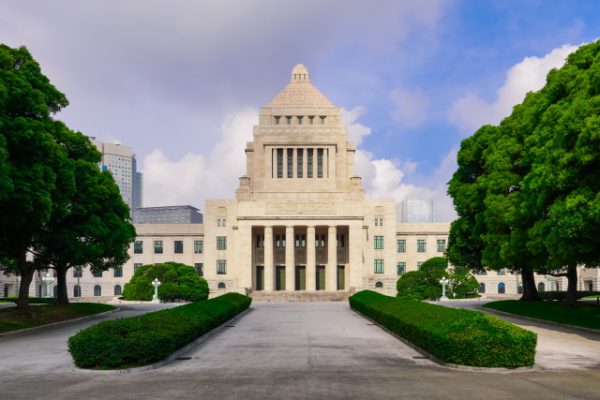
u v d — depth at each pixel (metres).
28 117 34.53
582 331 32.62
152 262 108.00
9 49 37.38
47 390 16.52
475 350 19.52
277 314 49.00
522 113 45.91
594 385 16.89
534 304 47.94
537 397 15.30
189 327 24.52
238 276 90.25
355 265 88.94
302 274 95.38
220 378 18.12
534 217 38.28
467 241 55.59
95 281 108.25
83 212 43.72
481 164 53.84
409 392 15.87
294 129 98.44
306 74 104.31
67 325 39.59
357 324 38.06
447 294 81.81
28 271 41.94
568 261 33.00
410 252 106.19
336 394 15.62
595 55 34.00
